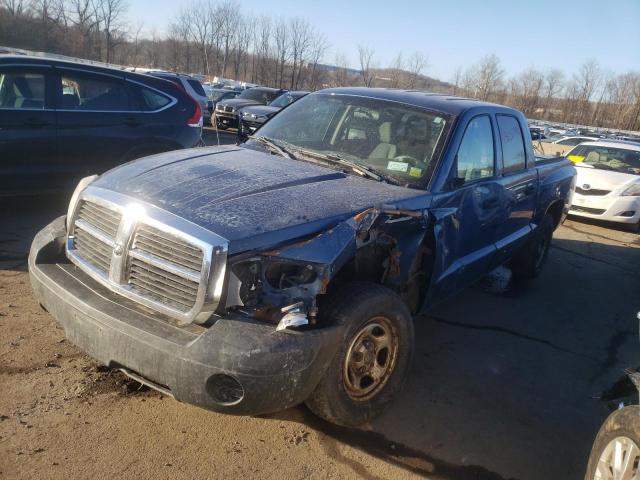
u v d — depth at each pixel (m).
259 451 2.95
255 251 2.69
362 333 3.04
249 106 17.55
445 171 3.88
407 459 3.06
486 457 3.18
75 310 2.85
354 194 3.34
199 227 2.69
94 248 3.05
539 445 3.38
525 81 74.56
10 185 6.01
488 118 4.65
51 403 3.12
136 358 2.65
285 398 2.62
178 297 2.70
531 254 6.30
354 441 3.14
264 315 2.67
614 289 6.86
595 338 5.22
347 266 3.27
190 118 7.37
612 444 2.58
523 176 5.23
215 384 2.55
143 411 3.15
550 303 6.02
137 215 2.83
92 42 49.28
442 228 3.72
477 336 4.88
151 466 2.74
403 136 4.11
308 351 2.62
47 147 6.16
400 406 3.55
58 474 2.62
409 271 3.55
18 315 4.03
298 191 3.23
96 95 6.56
